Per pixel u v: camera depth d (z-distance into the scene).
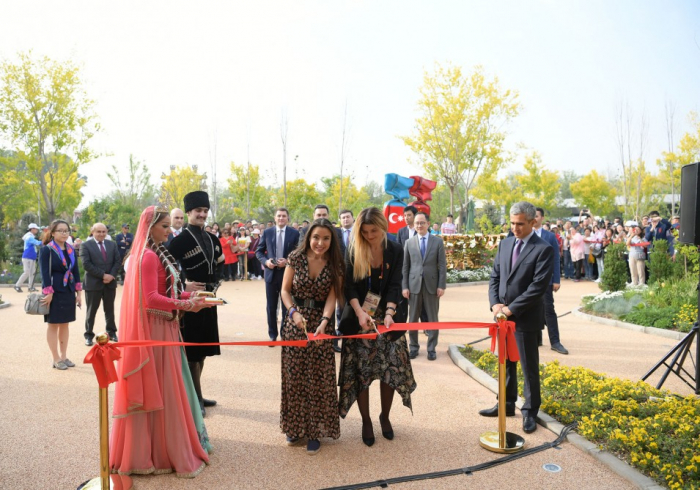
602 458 3.89
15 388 5.57
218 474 3.66
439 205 38.09
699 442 3.81
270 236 7.69
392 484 3.55
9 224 28.09
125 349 3.50
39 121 20.47
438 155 27.33
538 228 7.61
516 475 3.70
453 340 8.22
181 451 3.63
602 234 16.66
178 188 33.91
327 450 4.09
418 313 7.08
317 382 4.05
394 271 4.29
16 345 7.68
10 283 16.61
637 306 9.73
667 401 4.74
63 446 4.07
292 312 4.11
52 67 20.28
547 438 4.36
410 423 4.68
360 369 4.17
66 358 6.62
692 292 9.80
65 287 6.39
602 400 4.82
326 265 4.13
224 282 17.20
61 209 32.12
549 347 7.66
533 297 4.39
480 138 26.89
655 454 3.80
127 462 3.58
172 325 3.77
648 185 41.19
